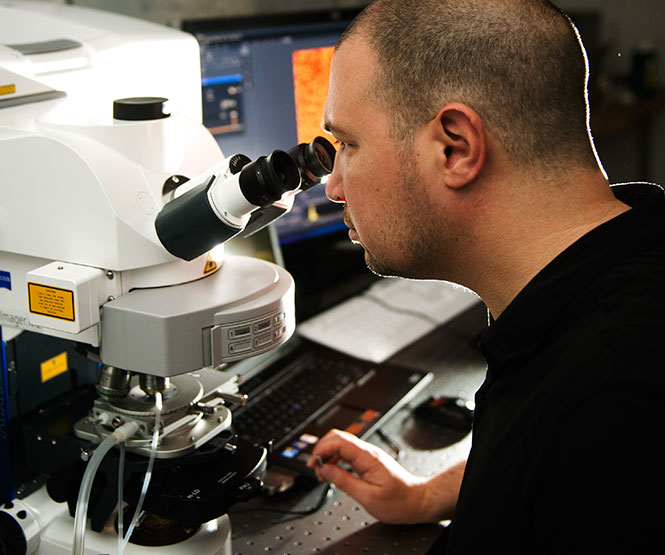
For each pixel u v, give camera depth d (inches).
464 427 54.3
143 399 36.9
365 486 45.3
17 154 32.7
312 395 56.9
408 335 68.4
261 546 42.9
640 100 128.7
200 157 35.9
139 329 31.3
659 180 129.9
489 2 28.5
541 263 28.5
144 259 32.0
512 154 27.9
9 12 42.4
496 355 28.2
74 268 32.2
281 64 70.2
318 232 76.4
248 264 36.6
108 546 36.6
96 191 31.2
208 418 37.9
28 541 37.5
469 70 27.7
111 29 41.8
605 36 132.7
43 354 40.6
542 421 24.5
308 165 35.0
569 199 28.2
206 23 63.1
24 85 35.2
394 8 29.5
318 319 69.6
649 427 22.0
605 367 23.3
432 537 44.4
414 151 29.0
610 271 26.5
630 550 21.9
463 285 31.7
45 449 38.2
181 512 34.7
